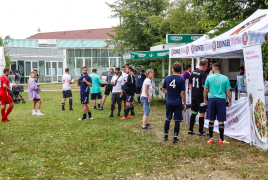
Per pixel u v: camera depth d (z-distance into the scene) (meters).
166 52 11.73
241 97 6.87
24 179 4.11
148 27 22.64
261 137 5.44
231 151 5.39
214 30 9.66
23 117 9.39
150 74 7.33
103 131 7.22
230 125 6.55
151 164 4.75
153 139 6.40
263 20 6.13
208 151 5.43
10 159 5.00
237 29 7.21
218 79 5.84
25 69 33.25
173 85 5.97
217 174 4.29
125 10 22.23
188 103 8.46
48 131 7.28
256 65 5.34
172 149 5.57
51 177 4.20
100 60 41.22
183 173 4.36
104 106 12.26
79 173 4.39
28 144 6.03
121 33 23.58
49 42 38.62
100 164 4.76
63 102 11.13
